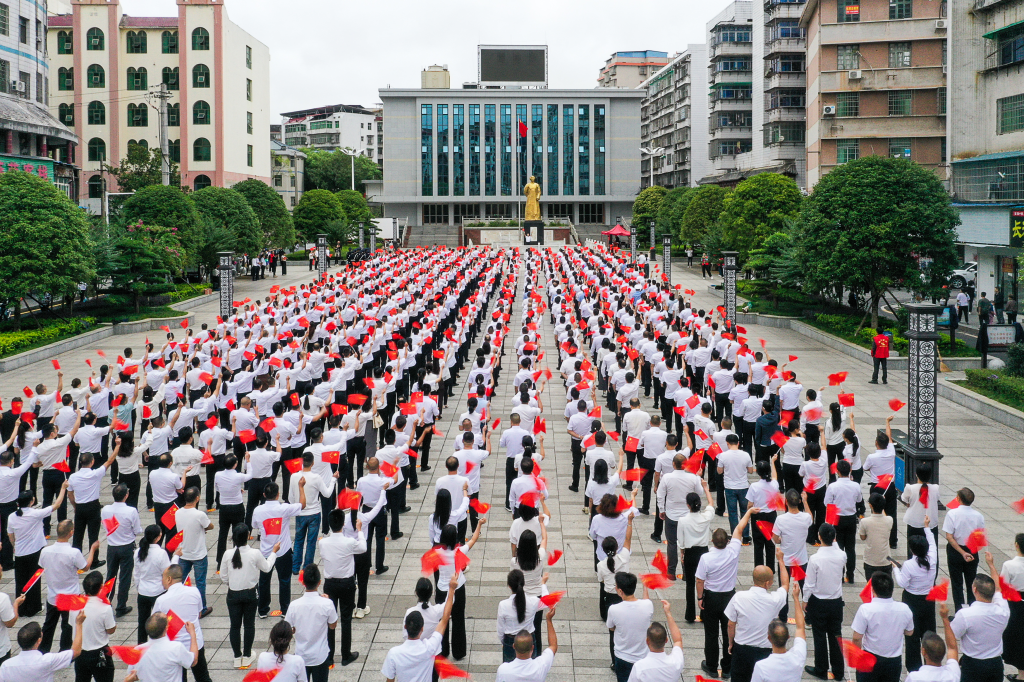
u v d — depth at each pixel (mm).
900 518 14594
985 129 41188
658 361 19453
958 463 17953
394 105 105875
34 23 52656
